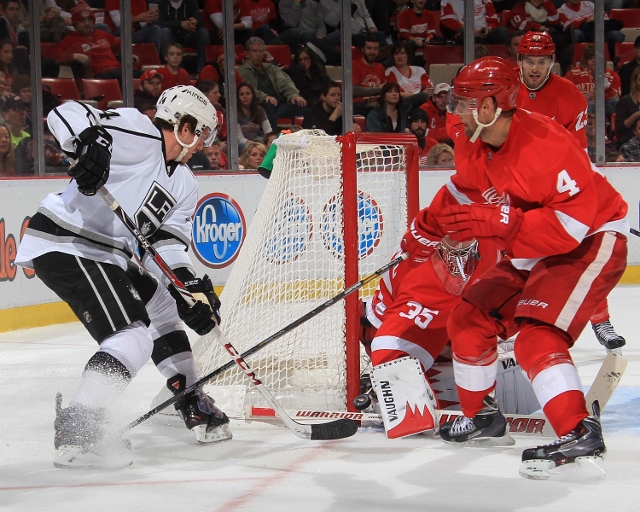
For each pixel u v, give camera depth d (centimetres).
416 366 548
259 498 433
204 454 524
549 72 747
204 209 1255
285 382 643
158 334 557
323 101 1438
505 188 457
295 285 662
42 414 634
